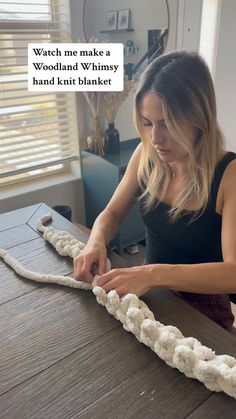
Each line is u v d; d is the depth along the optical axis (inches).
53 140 77.5
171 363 21.6
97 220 39.4
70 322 25.9
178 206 35.2
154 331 22.9
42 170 80.7
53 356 23.0
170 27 79.5
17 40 65.3
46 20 67.8
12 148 72.1
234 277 28.3
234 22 87.3
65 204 82.8
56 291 29.3
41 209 43.8
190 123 30.0
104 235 36.5
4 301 28.3
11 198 73.7
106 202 77.2
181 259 38.6
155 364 22.0
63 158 79.2
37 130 74.0
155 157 36.1
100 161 74.1
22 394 20.5
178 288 28.6
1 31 63.2
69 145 80.4
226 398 19.7
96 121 74.1
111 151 76.0
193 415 18.9
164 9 77.0
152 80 30.0
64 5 67.7
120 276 28.7
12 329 25.4
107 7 70.7
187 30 83.2
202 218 34.4
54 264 32.9
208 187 33.0
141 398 19.9
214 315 36.3
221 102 94.4
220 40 87.2
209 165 32.6
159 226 38.2
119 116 81.6
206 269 28.8
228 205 31.6
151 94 29.7
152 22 76.2
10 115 69.3
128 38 74.3
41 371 21.9
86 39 71.1
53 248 35.5
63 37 70.7
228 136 100.0
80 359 22.6
